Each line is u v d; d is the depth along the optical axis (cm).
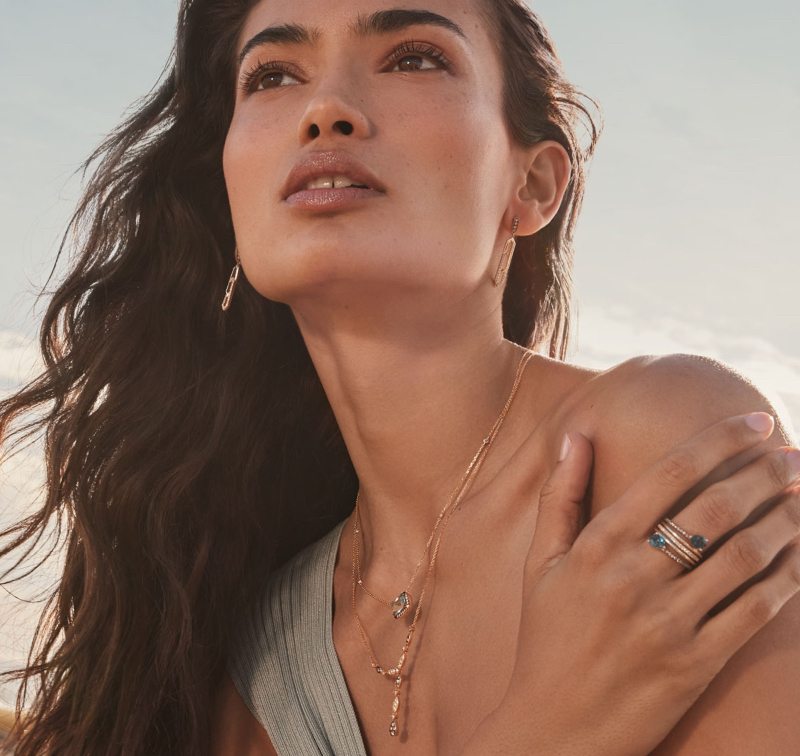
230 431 201
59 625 204
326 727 163
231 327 206
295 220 147
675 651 115
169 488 193
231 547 194
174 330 204
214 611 189
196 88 207
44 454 215
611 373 144
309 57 158
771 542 115
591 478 134
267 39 160
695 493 121
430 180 147
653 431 129
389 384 156
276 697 172
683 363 136
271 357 205
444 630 151
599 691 118
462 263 149
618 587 117
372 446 162
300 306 155
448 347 156
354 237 142
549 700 121
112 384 203
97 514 195
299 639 174
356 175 145
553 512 132
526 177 171
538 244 194
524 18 175
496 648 143
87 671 190
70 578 204
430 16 155
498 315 163
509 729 123
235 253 205
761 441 122
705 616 118
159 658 186
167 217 208
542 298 197
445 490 159
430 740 148
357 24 155
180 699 184
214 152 209
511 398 159
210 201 209
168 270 207
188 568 193
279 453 205
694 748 120
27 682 203
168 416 200
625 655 117
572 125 188
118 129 221
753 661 118
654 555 116
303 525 206
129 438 197
